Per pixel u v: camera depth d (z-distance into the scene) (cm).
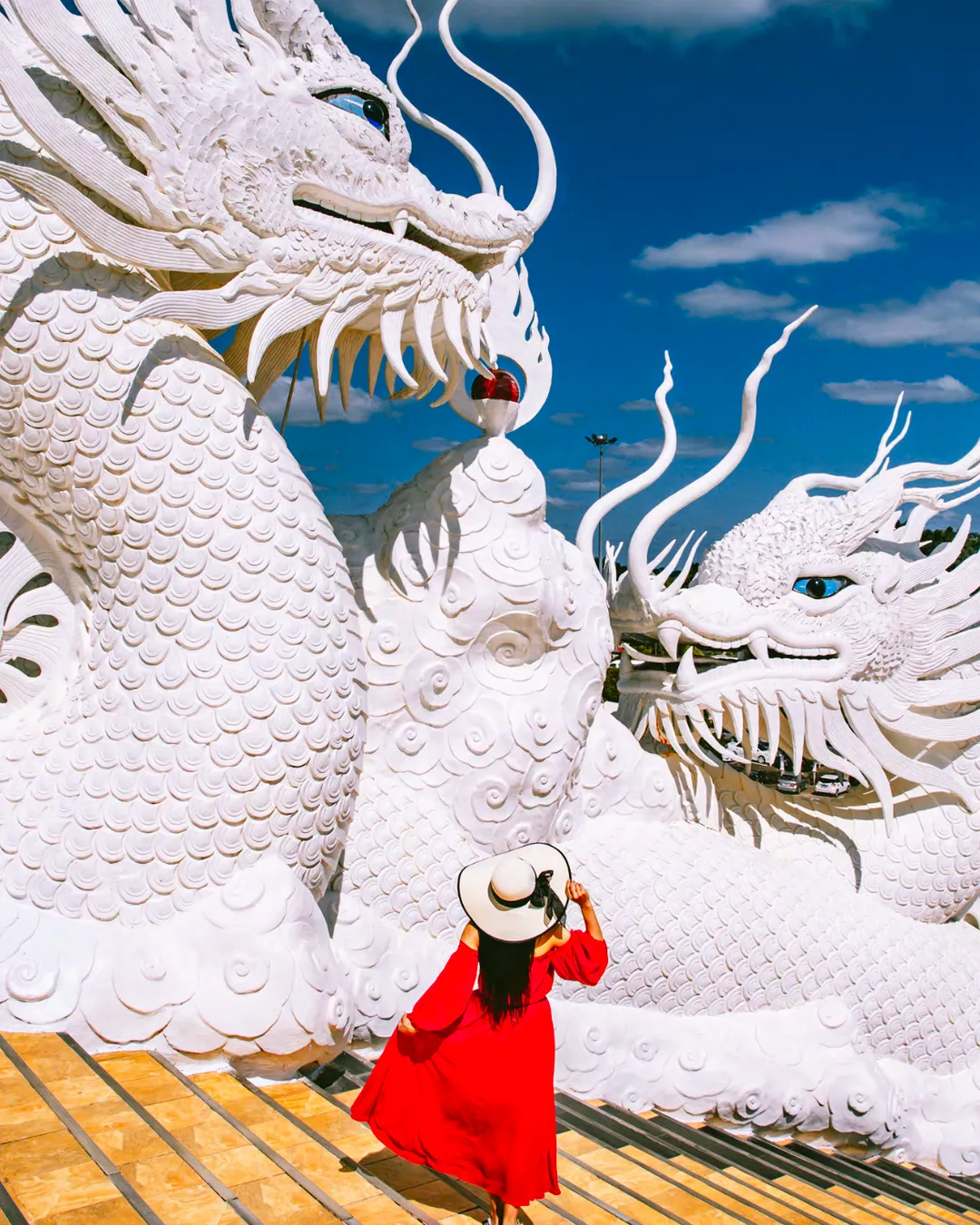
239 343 464
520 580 446
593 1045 460
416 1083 288
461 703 450
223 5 369
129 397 363
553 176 486
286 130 371
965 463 608
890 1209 414
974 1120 532
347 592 409
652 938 478
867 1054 508
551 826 469
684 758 553
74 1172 269
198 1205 268
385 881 425
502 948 285
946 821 575
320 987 362
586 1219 310
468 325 440
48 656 388
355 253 392
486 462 455
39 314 351
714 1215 335
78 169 331
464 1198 301
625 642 586
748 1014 499
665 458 536
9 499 376
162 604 370
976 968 557
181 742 366
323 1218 275
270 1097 339
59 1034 333
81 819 359
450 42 476
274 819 376
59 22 322
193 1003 345
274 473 390
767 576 548
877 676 555
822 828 567
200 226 354
